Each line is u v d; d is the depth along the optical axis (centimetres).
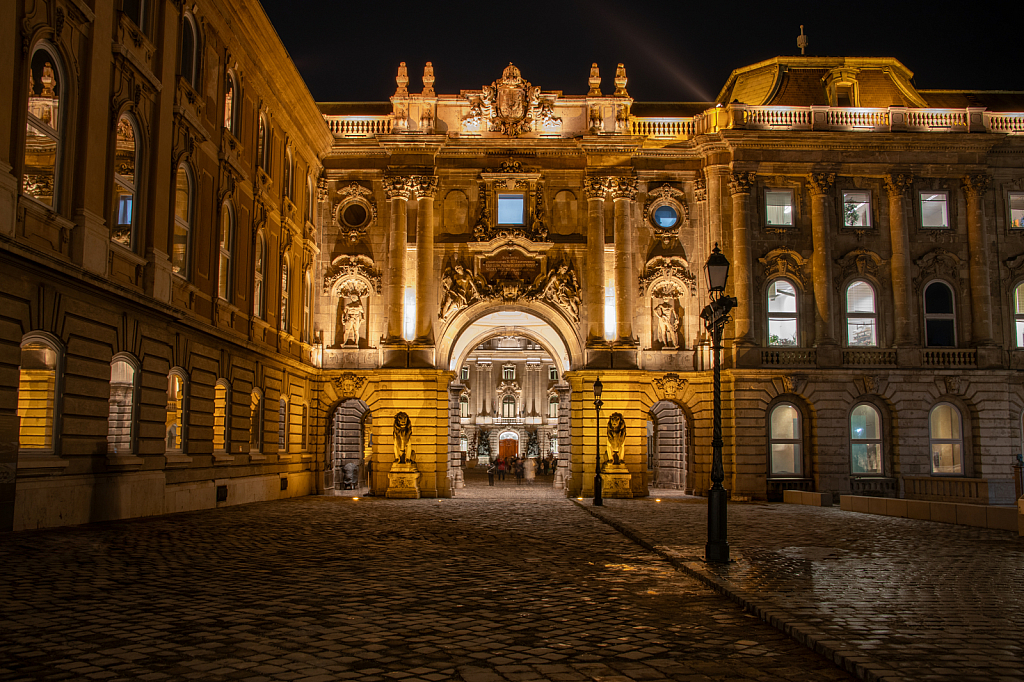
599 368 3909
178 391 2525
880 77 4222
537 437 9031
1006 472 3812
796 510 3084
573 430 3938
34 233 1775
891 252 3969
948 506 2489
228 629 967
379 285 4022
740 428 3784
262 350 3155
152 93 2300
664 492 4341
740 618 1080
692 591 1273
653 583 1346
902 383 3850
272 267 3397
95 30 1994
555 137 4081
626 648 918
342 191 4075
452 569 1471
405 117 4053
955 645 886
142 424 2234
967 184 3991
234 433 2934
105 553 1515
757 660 874
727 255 3956
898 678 756
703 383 3906
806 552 1709
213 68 2752
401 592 1231
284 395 3550
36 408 1816
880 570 1445
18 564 1342
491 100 4097
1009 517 2241
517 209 4106
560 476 4800
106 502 2055
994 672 778
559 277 4019
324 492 3981
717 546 1533
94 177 1994
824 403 3819
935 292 4003
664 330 4006
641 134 4084
